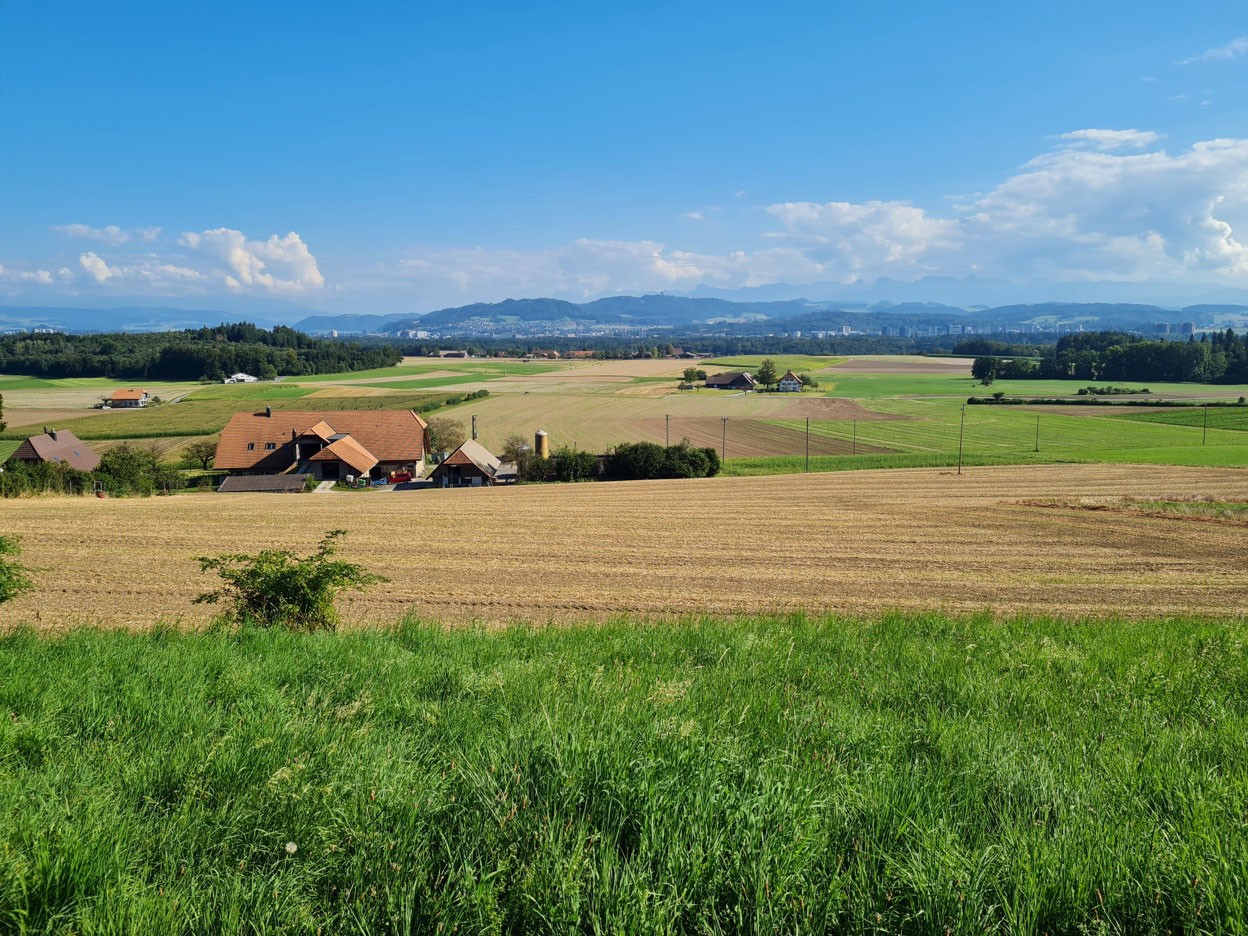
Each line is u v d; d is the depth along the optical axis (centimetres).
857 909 308
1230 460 6512
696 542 3241
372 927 302
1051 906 307
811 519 3903
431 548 3069
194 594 2178
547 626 1159
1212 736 546
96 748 471
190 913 304
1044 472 5859
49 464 5184
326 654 820
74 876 311
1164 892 313
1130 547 3125
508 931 301
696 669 763
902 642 988
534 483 6319
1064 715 623
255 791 400
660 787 369
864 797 388
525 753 415
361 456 6988
